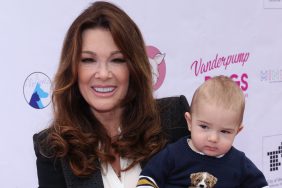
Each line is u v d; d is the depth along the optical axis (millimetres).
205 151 1266
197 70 2197
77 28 1288
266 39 2398
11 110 1767
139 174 1396
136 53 1341
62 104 1368
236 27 2289
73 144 1342
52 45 1823
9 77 1749
